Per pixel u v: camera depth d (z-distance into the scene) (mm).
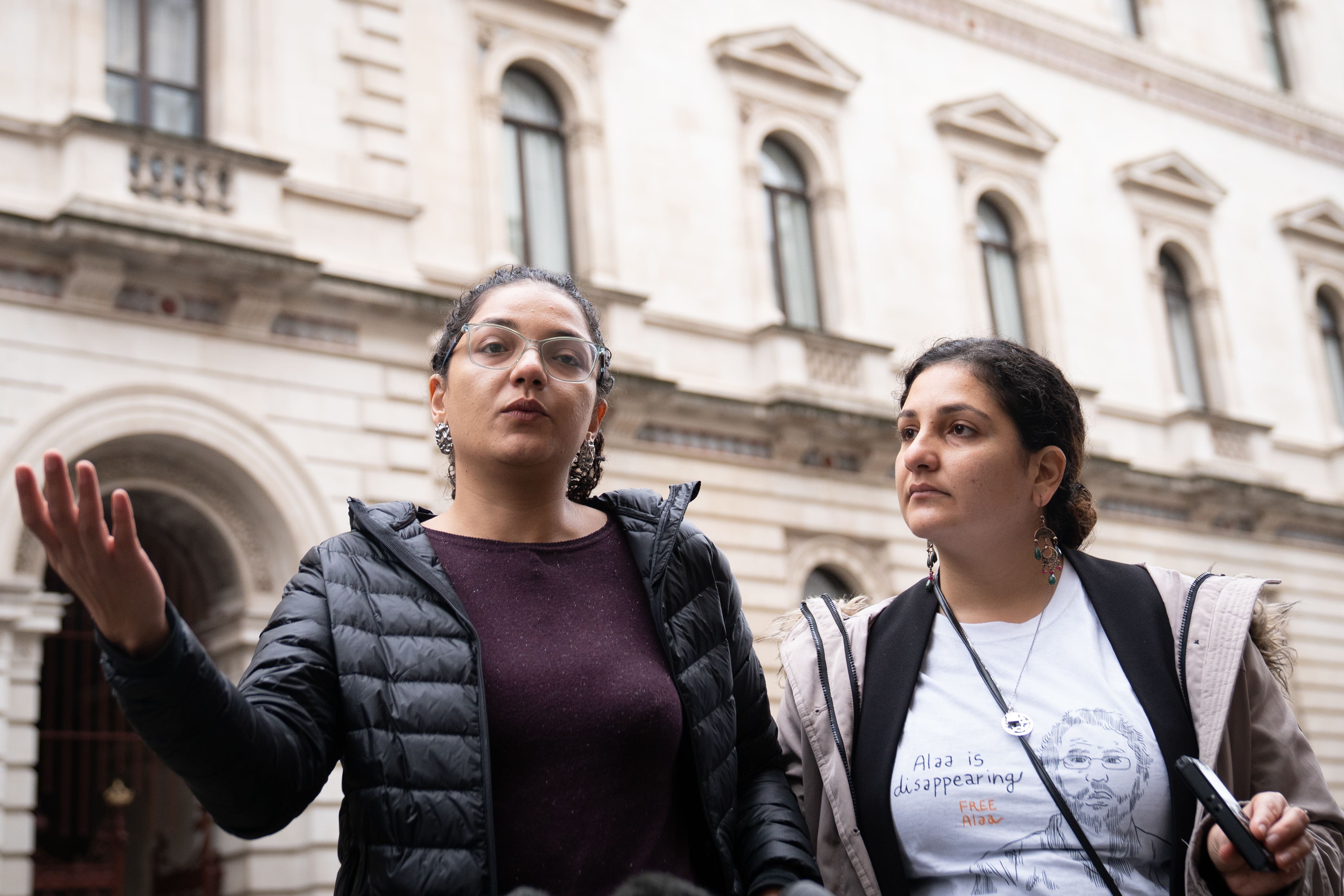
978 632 2750
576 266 13375
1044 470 2799
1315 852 2346
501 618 2279
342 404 10992
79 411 9672
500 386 2408
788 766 2881
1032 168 17594
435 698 2115
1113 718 2525
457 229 12422
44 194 10008
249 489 10430
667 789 2279
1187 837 2432
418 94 12531
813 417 13727
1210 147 19906
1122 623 2648
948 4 17469
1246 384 18891
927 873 2551
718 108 14875
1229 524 18000
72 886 9852
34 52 10273
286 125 11461
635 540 2520
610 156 13805
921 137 16594
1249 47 21250
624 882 2062
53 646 12719
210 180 10617
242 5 11430
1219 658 2539
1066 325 17203
